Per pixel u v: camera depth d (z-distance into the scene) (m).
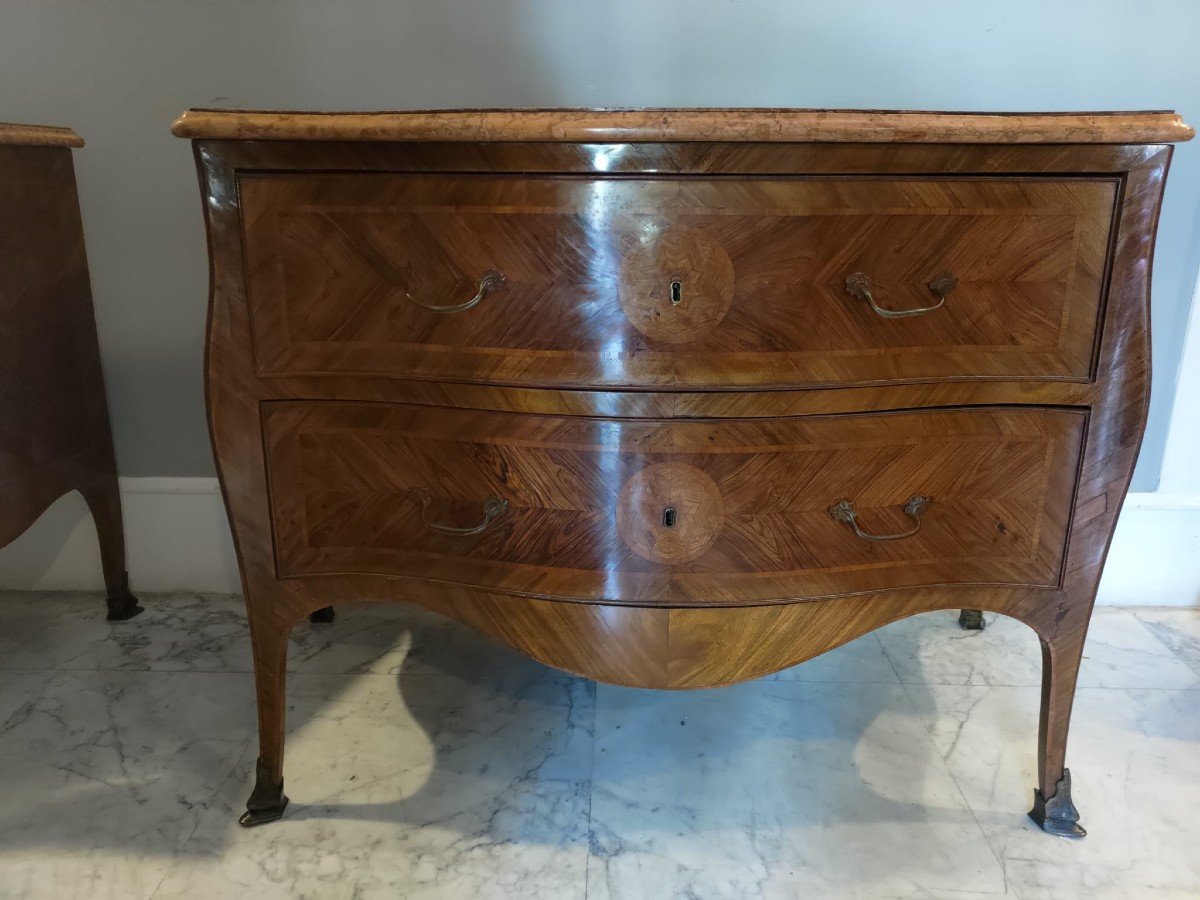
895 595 1.05
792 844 1.12
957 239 0.92
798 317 0.93
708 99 1.47
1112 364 0.97
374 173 0.92
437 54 1.46
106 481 1.60
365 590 1.09
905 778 1.24
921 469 1.00
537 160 0.88
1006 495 1.02
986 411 0.99
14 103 1.51
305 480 1.04
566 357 0.94
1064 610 1.07
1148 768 1.26
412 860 1.09
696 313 0.92
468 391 0.98
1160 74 1.44
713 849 1.11
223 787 1.22
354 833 1.13
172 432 1.67
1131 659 1.52
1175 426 1.60
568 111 0.86
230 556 1.73
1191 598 1.69
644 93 1.47
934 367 0.97
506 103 1.48
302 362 0.99
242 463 1.03
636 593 1.01
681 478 0.97
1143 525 1.66
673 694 1.45
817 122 0.84
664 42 1.45
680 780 1.24
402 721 1.37
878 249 0.92
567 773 1.25
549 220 0.90
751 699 1.43
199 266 1.58
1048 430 1.00
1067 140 0.87
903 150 0.88
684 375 0.94
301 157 0.92
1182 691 1.44
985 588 1.06
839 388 0.96
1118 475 1.01
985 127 0.86
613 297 0.92
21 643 1.56
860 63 1.45
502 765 1.27
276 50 1.47
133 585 1.74
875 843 1.12
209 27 1.46
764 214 0.89
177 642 1.58
